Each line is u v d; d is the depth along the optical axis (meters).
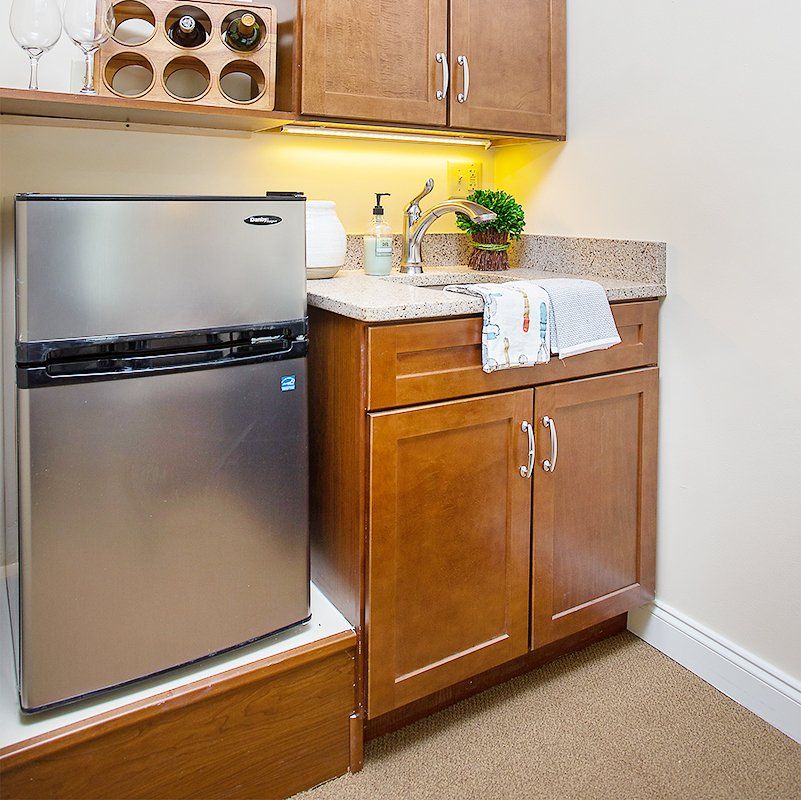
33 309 1.11
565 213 2.10
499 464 1.60
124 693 1.27
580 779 1.48
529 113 1.98
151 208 1.19
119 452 1.21
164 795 1.29
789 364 1.57
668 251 1.81
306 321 1.39
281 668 1.37
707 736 1.61
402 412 1.44
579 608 1.80
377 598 1.46
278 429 1.38
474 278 2.01
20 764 1.14
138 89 1.68
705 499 1.79
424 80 1.79
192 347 1.26
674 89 1.75
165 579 1.28
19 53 1.58
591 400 1.73
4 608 1.57
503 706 1.72
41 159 1.63
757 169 1.59
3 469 1.61
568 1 2.02
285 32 1.69
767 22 1.54
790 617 1.61
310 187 1.99
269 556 1.40
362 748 1.51
